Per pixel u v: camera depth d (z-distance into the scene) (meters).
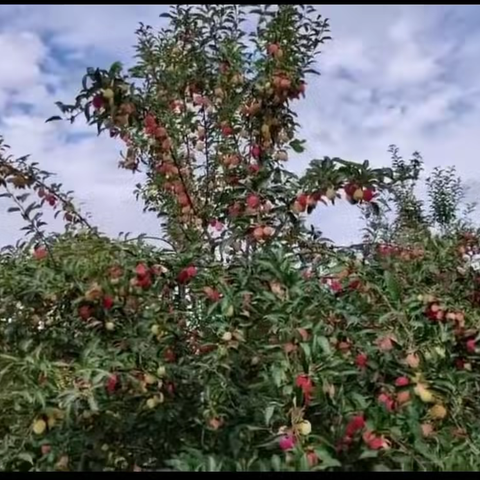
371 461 1.99
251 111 3.19
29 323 2.53
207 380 2.26
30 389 2.15
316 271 2.61
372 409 2.06
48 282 2.45
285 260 2.34
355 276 2.51
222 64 3.48
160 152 3.40
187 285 2.55
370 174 2.54
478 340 2.46
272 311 2.24
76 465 2.18
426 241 3.02
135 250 2.48
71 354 2.45
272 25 3.23
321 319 2.27
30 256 2.73
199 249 2.69
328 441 1.96
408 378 2.16
